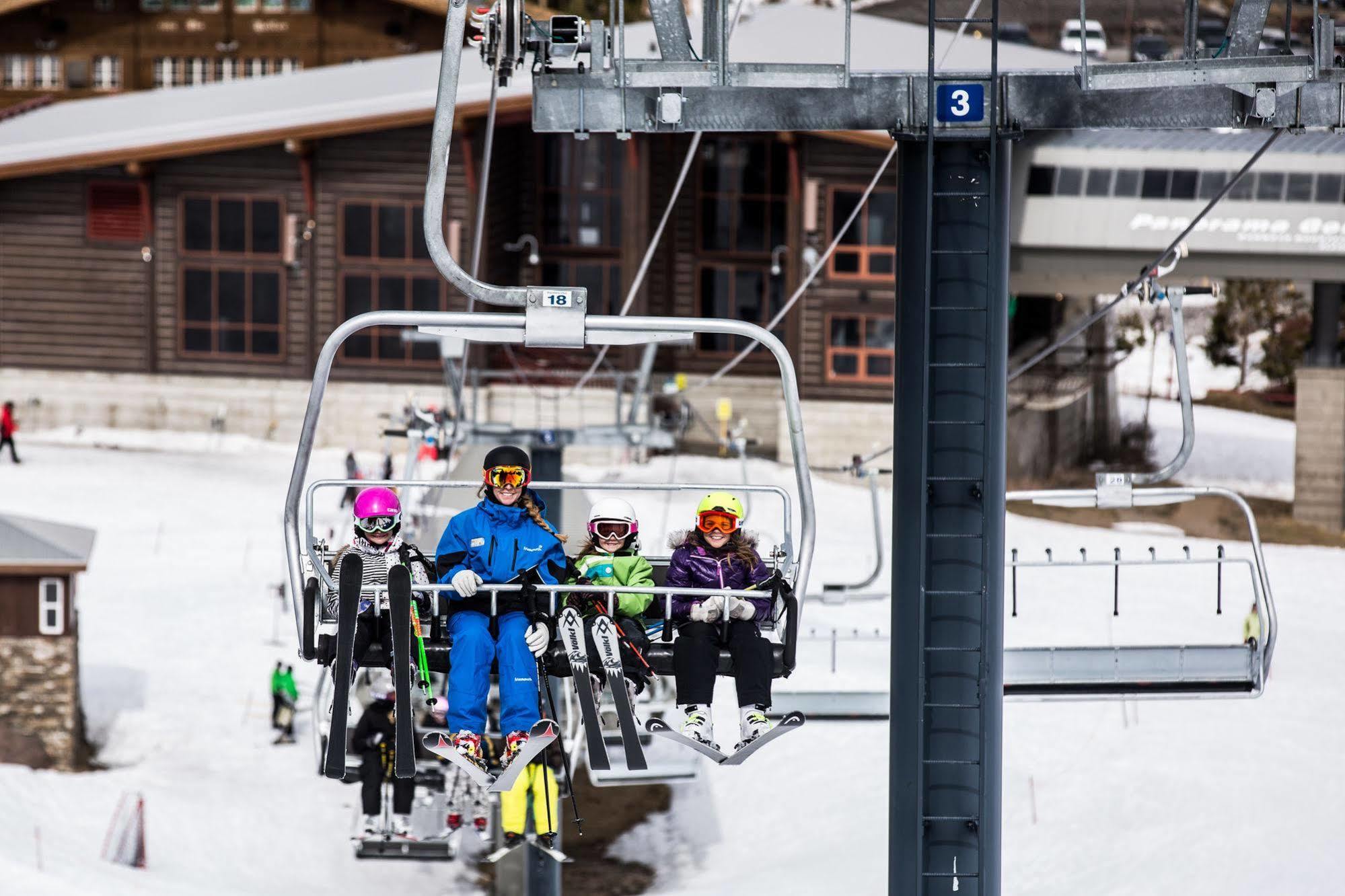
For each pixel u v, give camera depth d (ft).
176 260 490.49
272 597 357.41
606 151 496.23
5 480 442.50
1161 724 275.18
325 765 80.43
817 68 99.96
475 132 462.60
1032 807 253.03
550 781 94.58
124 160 477.77
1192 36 99.71
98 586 360.69
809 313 467.11
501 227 489.26
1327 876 218.38
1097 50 302.66
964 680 105.91
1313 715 275.80
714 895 238.68
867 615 324.39
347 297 484.74
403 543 90.27
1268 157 406.00
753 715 88.07
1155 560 131.34
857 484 466.70
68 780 268.82
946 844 106.32
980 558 105.40
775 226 490.49
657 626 94.73
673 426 294.66
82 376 497.46
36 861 228.84
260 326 491.72
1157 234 415.44
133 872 234.38
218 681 313.53
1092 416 600.39
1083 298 570.87
